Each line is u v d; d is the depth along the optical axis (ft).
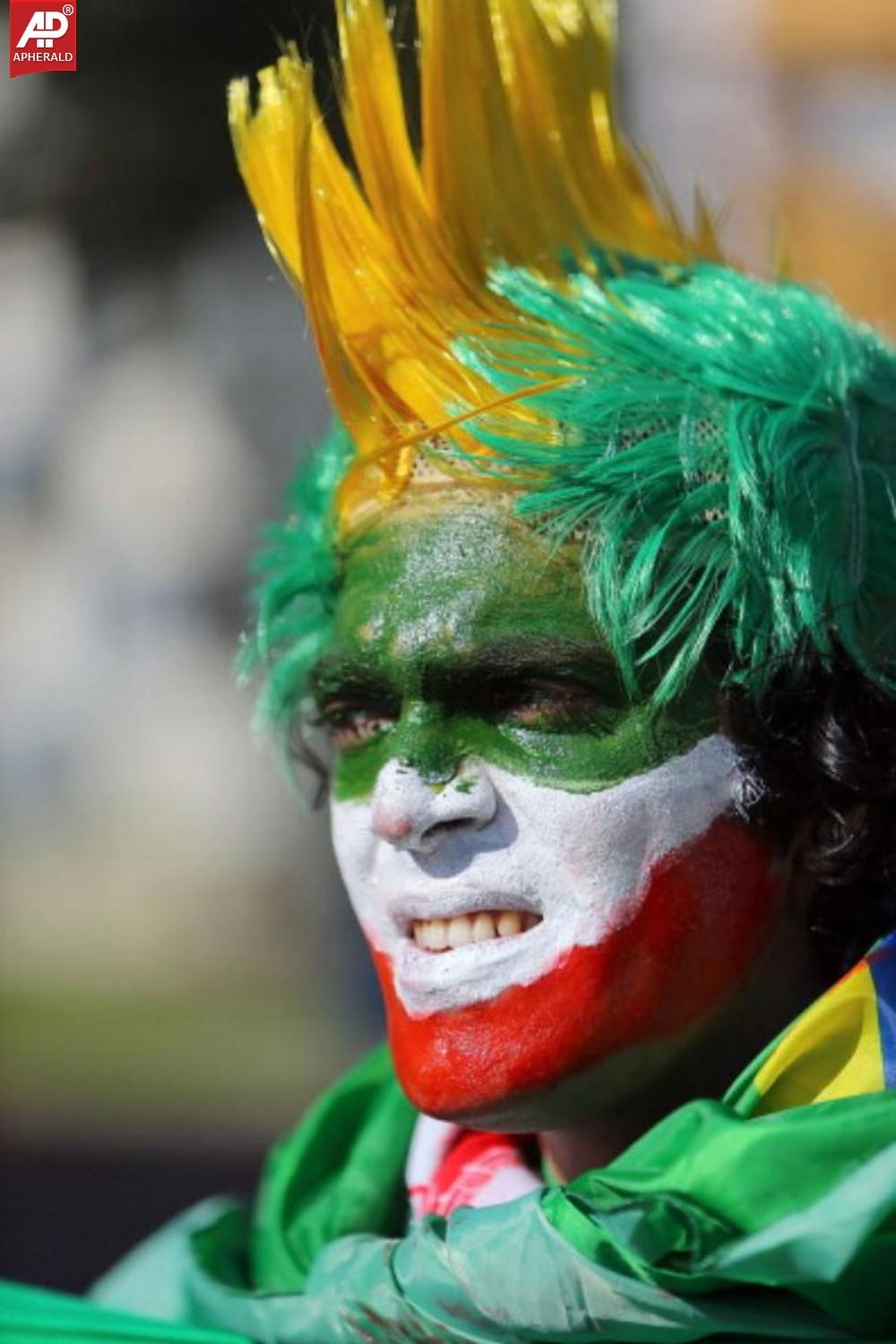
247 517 35.42
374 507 7.74
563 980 7.37
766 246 14.74
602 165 8.41
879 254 15.64
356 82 7.82
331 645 7.84
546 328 7.68
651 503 7.36
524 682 7.42
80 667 41.65
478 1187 8.29
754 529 7.34
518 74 8.18
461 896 7.45
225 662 40.50
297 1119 24.93
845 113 15.94
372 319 7.73
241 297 28.04
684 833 7.40
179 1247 9.48
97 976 33.96
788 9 15.89
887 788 7.57
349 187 7.81
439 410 7.57
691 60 16.21
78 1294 19.38
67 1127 24.50
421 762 7.47
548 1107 7.45
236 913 37.29
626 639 7.29
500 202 8.00
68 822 41.22
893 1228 6.81
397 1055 7.70
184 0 21.18
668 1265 6.93
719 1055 7.61
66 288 30.12
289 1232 9.15
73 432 39.60
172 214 24.18
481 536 7.47
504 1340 7.33
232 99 8.12
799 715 7.52
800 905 7.73
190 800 40.96
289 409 31.17
